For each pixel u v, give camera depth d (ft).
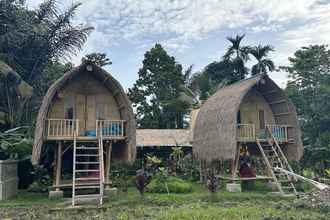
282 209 37.65
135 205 40.96
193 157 67.41
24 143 50.29
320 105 82.28
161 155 76.79
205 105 63.62
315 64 86.69
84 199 41.22
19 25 61.67
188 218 32.14
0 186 42.27
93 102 51.78
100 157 44.21
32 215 35.24
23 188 55.77
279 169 50.67
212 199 44.73
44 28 63.05
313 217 33.04
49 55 66.18
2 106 60.03
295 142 56.18
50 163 57.00
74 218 33.78
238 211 35.60
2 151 50.98
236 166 53.47
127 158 48.29
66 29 67.10
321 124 82.84
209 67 111.65
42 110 44.91
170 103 110.83
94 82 52.29
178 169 69.05
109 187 48.55
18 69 62.49
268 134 56.44
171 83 119.75
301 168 67.77
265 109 61.05
